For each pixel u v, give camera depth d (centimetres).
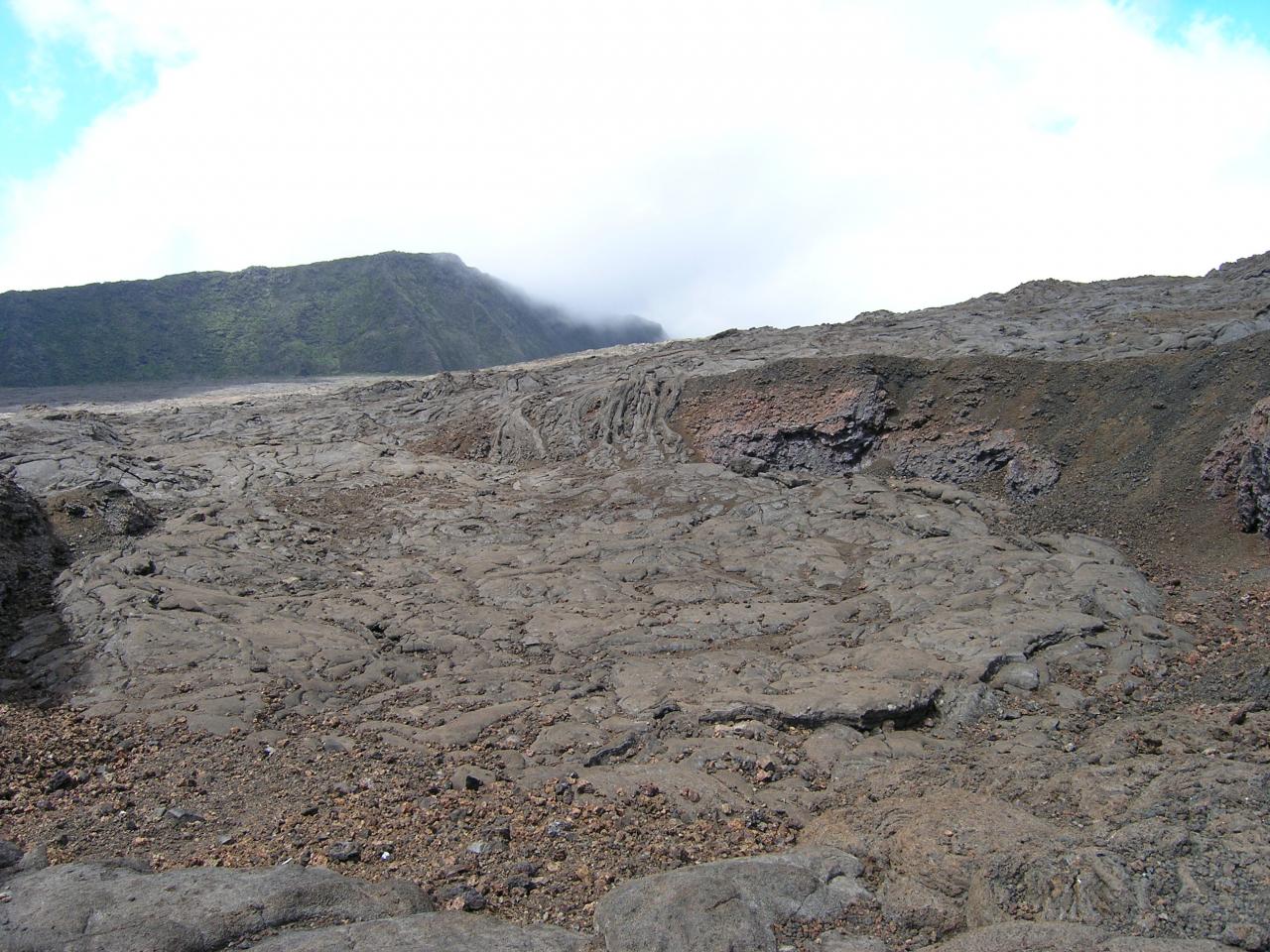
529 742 1160
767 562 1941
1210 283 3450
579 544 2094
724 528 2170
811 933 663
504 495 2647
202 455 3084
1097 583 1616
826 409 2695
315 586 1881
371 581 1928
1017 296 3775
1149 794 775
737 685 1316
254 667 1402
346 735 1202
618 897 684
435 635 1595
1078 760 967
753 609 1675
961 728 1199
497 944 627
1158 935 590
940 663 1331
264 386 7206
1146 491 1991
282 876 696
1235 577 1627
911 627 1515
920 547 1897
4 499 1959
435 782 1027
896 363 2756
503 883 767
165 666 1395
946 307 3800
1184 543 1800
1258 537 1709
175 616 1579
